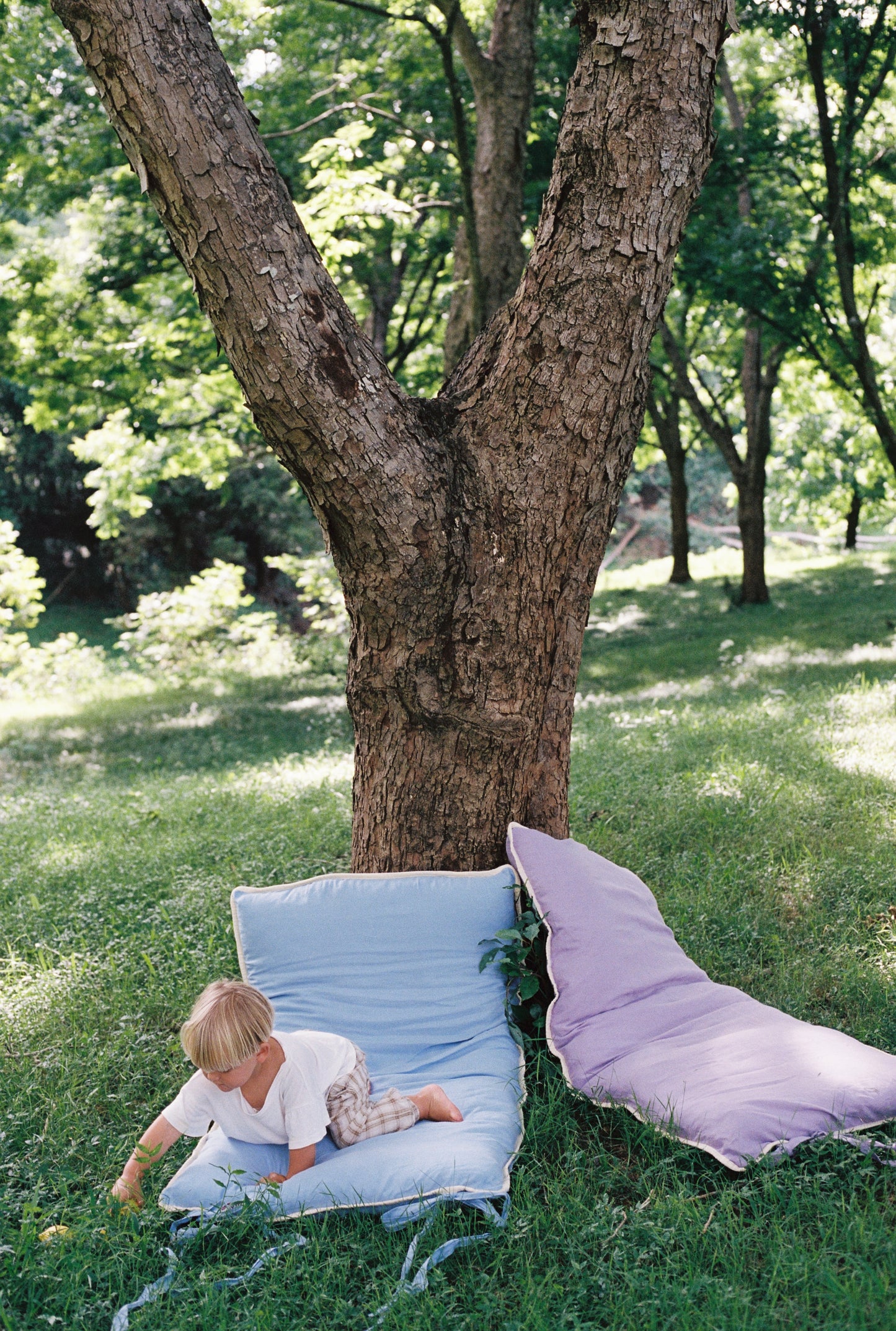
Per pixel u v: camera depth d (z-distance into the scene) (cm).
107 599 3616
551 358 373
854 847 550
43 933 543
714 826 606
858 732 777
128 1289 275
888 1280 250
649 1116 321
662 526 5019
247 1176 304
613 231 360
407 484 365
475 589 386
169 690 1812
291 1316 260
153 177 333
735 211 1343
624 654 1608
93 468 3262
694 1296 253
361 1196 290
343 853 637
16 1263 276
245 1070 298
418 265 1583
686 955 441
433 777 407
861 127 1182
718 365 2119
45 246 1431
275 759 1010
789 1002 400
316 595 2139
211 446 1847
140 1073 384
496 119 873
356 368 354
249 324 340
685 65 354
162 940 514
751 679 1172
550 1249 279
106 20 318
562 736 421
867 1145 298
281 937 393
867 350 1253
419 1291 261
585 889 399
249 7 1156
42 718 1562
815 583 2186
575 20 368
